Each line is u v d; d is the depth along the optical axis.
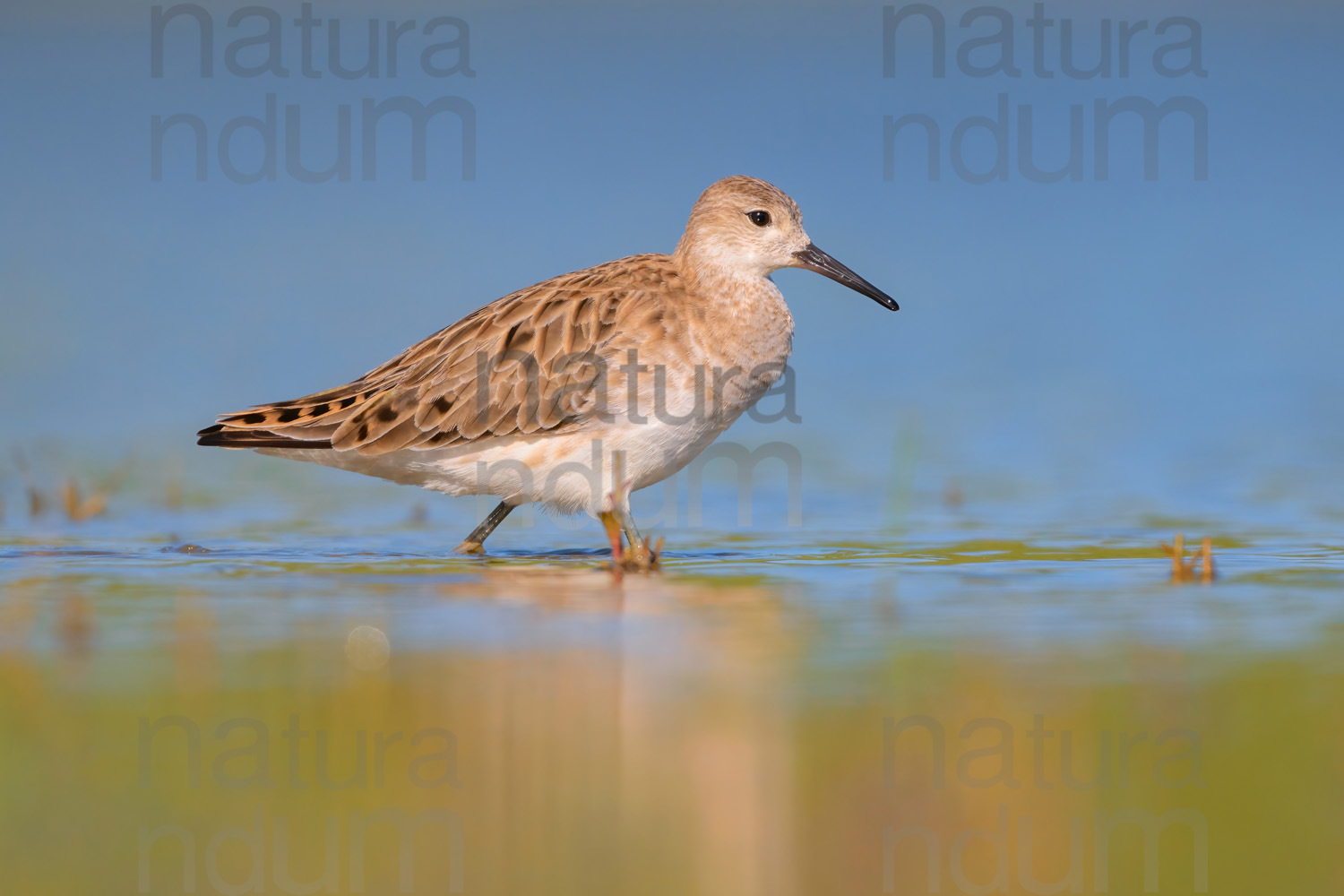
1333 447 20.02
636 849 7.95
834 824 8.27
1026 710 9.62
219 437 14.59
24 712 9.43
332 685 10.02
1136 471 18.94
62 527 15.92
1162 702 9.72
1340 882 7.73
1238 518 16.33
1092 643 11.02
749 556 14.60
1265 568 13.78
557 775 8.71
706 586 13.10
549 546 15.45
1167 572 13.63
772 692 9.95
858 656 10.74
